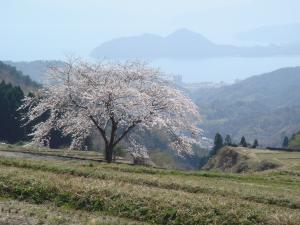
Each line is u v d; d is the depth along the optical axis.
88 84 47.81
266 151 76.06
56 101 47.34
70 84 47.69
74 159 44.00
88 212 22.48
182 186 27.55
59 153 50.72
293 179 36.94
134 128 51.25
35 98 49.78
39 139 49.47
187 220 21.42
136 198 23.14
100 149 100.12
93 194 23.62
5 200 23.36
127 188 24.89
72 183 25.02
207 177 34.62
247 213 21.78
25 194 24.16
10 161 31.55
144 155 50.78
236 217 21.47
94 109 45.19
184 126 48.50
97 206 22.89
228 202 23.39
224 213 21.77
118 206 22.72
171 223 21.39
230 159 74.56
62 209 22.55
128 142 50.56
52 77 49.03
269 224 21.08
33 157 41.91
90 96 44.97
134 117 45.66
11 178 25.44
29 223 19.88
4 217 20.38
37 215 21.02
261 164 59.72
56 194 24.09
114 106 44.84
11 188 24.55
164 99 47.38
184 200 23.02
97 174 29.28
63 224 20.00
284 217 21.66
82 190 23.97
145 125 46.12
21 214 21.03
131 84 48.94
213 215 21.67
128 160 58.28
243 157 69.31
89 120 47.25
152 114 46.25
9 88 101.75
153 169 35.34
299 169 46.28
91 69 48.38
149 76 49.56
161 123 44.56
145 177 29.02
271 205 25.42
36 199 23.77
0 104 93.25
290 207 25.61
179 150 49.09
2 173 26.11
